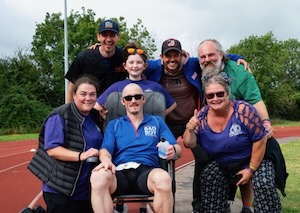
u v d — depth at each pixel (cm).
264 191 430
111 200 401
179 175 988
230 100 458
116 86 526
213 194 464
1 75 3947
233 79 515
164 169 454
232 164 453
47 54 4638
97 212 391
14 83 3988
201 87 567
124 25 4431
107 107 506
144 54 529
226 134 443
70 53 4509
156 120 470
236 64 522
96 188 394
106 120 503
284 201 646
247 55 5503
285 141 2089
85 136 438
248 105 447
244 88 513
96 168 406
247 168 445
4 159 1554
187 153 1553
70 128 431
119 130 459
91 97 434
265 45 5544
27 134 3331
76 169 422
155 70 569
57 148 421
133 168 436
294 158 1227
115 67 613
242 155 450
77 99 434
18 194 855
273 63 5622
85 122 445
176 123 582
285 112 5878
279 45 6053
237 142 443
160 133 467
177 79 570
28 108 3759
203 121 456
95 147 446
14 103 3734
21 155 1694
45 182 427
